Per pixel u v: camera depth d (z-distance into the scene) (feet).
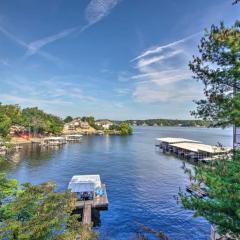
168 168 160.45
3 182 47.24
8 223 33.47
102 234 69.26
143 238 33.50
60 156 208.33
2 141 140.26
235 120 22.24
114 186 117.50
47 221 33.45
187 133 624.59
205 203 23.15
